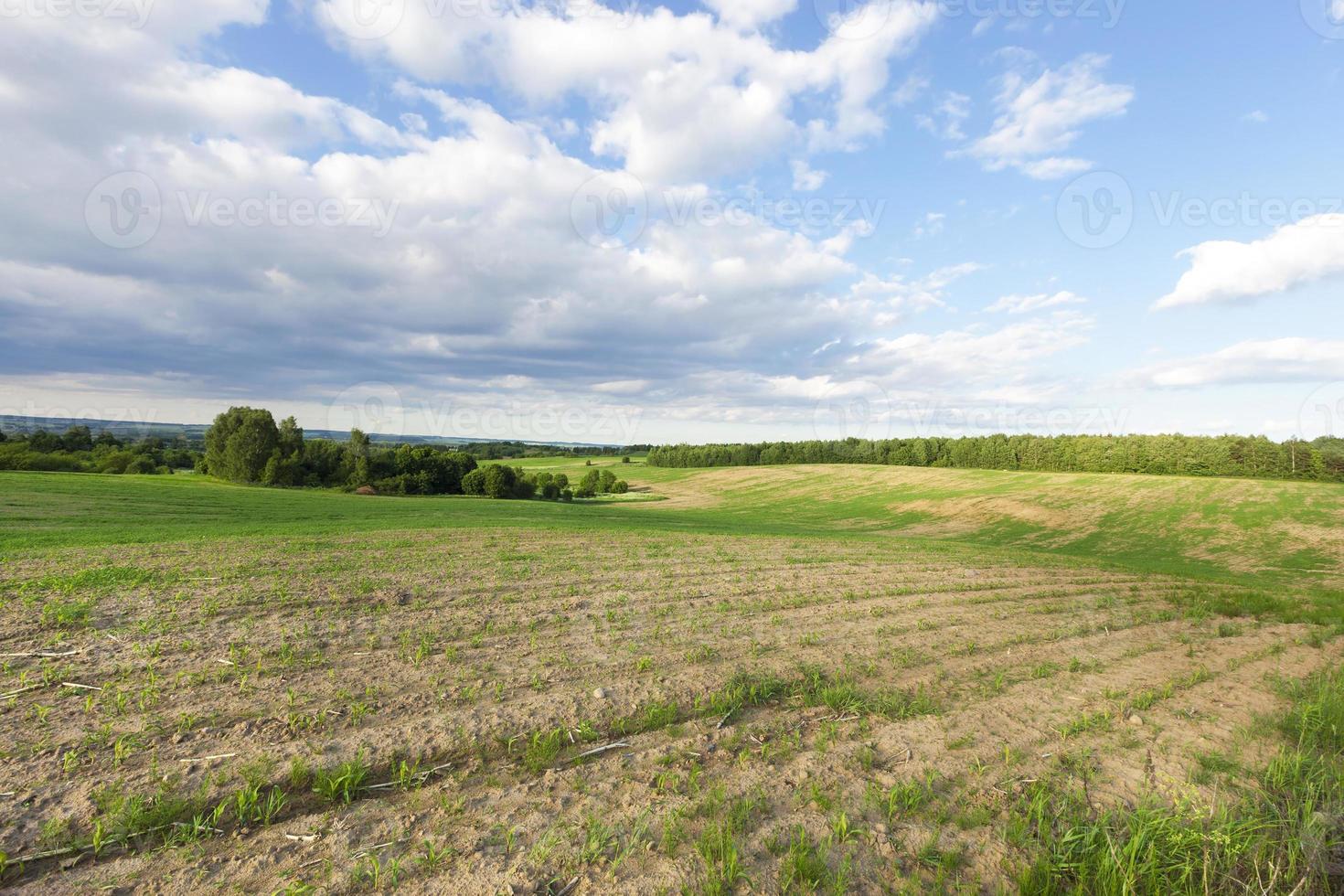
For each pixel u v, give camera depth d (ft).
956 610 37.96
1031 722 20.62
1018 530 174.19
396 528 70.23
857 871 12.77
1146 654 29.89
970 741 18.92
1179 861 13.33
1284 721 20.48
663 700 20.95
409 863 12.26
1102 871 12.62
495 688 21.40
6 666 21.08
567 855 12.71
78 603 28.48
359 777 14.82
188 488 131.95
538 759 16.44
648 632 29.76
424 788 15.06
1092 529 167.43
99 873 11.64
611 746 17.62
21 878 11.38
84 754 15.61
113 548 43.68
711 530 98.84
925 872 12.89
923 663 26.71
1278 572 113.39
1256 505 172.04
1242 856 13.73
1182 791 16.20
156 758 15.52
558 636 28.30
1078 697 23.20
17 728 16.81
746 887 12.08
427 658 24.26
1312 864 13.26
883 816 14.73
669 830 13.48
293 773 14.74
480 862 12.37
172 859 12.13
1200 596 48.67
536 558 51.42
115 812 13.16
